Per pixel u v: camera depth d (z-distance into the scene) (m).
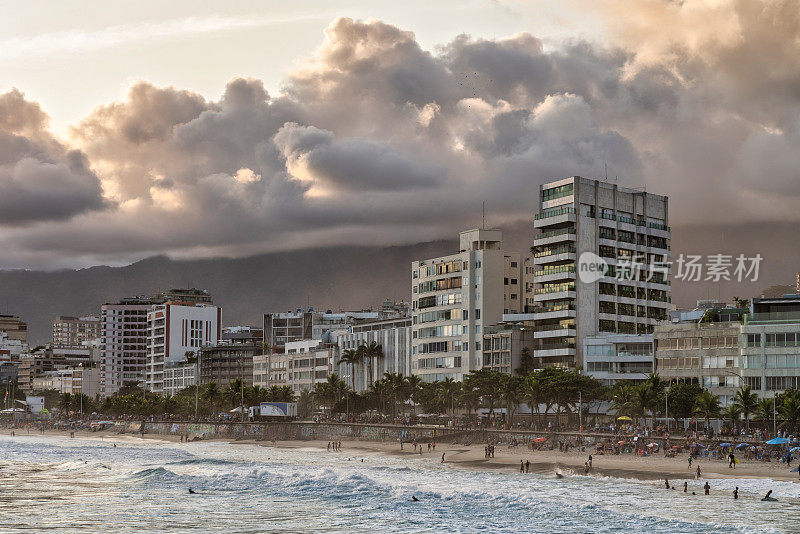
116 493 107.12
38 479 123.31
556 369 190.50
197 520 86.75
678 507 91.62
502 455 151.75
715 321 180.50
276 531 80.69
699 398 152.62
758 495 100.38
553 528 80.88
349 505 95.88
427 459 155.88
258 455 173.50
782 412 141.88
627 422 168.75
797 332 158.62
